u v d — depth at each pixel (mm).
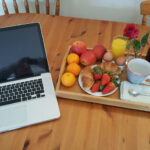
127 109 697
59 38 1025
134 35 694
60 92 705
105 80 703
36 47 752
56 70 851
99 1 1516
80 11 1648
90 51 830
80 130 635
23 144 598
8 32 706
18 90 732
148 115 677
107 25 1102
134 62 741
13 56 744
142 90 708
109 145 595
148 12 1082
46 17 1163
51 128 640
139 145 593
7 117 649
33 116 653
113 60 874
